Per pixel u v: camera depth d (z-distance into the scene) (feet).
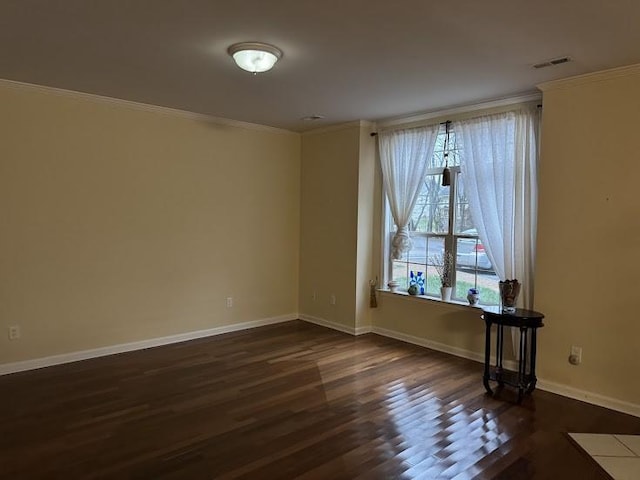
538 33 8.91
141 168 15.35
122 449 8.91
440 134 16.02
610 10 7.86
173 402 11.19
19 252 13.08
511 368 13.97
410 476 8.09
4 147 12.70
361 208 17.60
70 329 14.08
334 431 9.78
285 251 19.80
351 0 7.63
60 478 7.91
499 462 8.62
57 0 7.75
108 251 14.76
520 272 13.30
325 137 18.76
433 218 16.34
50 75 12.10
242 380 12.79
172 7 7.97
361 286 17.85
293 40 9.39
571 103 11.66
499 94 13.35
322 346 16.20
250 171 18.35
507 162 13.58
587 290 11.49
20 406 10.82
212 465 8.38
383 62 10.65
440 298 16.01
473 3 7.68
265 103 14.75
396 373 13.51
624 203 10.88
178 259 16.44
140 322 15.60
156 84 12.77
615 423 10.32
